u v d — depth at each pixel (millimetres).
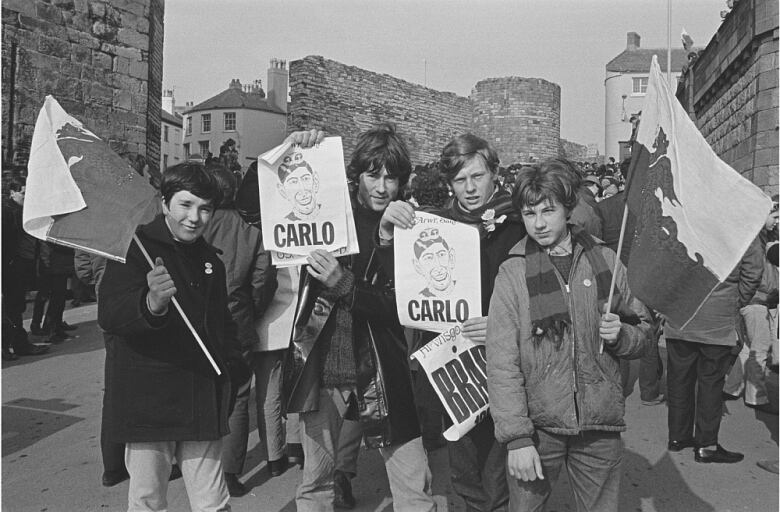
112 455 4273
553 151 37906
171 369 2730
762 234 5883
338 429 3184
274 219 3102
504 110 36656
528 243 2691
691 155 2551
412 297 3016
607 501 2598
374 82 29797
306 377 3033
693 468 4668
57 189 2723
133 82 13305
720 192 2473
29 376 7086
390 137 3143
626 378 4234
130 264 2723
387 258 3100
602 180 11766
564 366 2525
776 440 5320
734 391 6652
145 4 13484
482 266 3025
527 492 2609
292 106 27203
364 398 3000
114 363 2742
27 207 2699
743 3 12445
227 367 2961
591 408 2504
